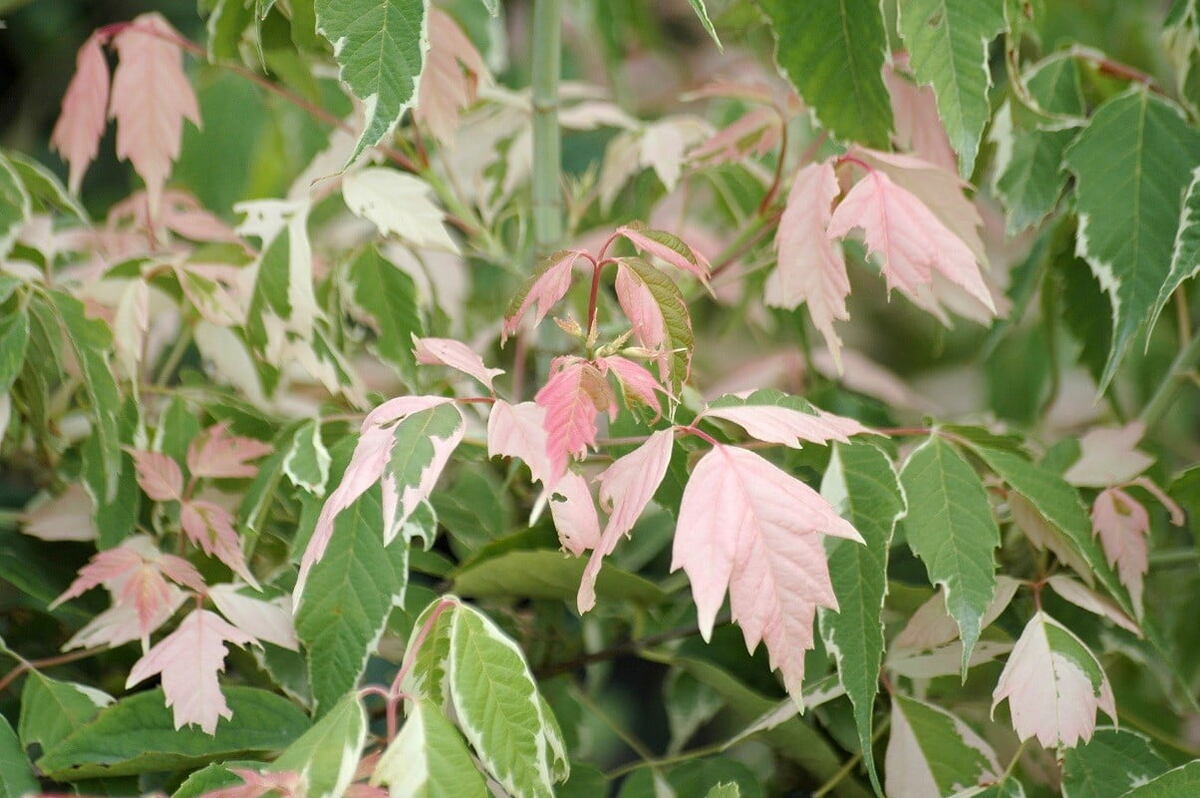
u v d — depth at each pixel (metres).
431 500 1.12
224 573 1.09
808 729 1.07
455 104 1.10
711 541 0.96
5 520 1.10
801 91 1.06
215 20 1.11
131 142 1.12
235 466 1.09
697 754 1.10
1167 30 1.11
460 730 1.02
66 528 1.10
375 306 1.13
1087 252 1.09
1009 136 1.12
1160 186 1.08
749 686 1.12
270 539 1.10
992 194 1.12
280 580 1.08
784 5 1.05
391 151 1.14
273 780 0.94
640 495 0.97
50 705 1.03
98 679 1.10
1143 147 1.09
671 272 1.14
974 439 1.06
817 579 0.96
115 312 1.12
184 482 1.10
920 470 1.04
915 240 1.03
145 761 1.01
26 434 1.14
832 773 1.09
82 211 1.13
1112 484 1.09
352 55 0.97
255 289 1.10
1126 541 1.07
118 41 1.12
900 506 1.03
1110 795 1.03
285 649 1.07
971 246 1.08
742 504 0.96
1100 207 1.09
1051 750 1.11
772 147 1.14
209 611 1.05
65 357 1.10
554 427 0.97
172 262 1.12
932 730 1.06
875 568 1.02
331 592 1.02
